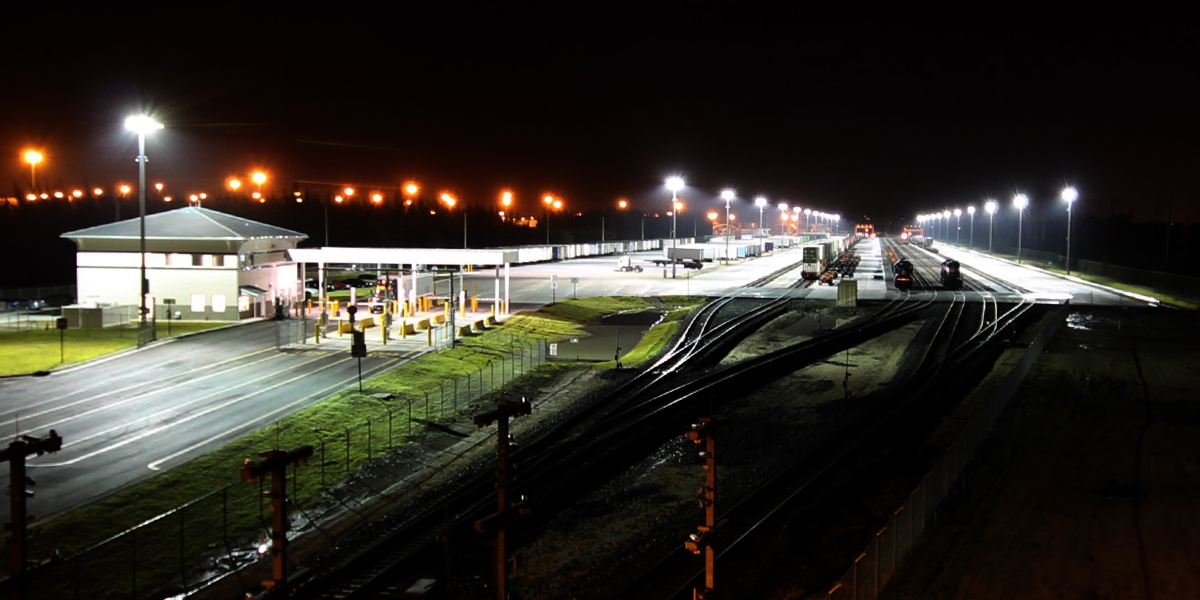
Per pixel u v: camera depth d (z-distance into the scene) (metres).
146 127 45.22
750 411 36.25
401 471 27.36
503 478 14.88
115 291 53.84
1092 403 35.44
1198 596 17.44
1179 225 122.44
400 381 38.19
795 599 18.38
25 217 114.81
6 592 12.11
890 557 18.23
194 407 32.66
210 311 53.56
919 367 44.94
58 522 21.48
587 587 19.36
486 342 49.50
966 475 25.52
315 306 63.72
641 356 48.34
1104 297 76.06
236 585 19.02
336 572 19.41
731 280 92.81
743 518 23.28
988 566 18.84
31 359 40.09
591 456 29.05
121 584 18.92
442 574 19.91
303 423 30.86
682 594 18.14
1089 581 18.12
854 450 29.59
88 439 28.42
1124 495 23.56
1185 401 35.81
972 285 89.31
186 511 22.94
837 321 62.38
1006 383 34.38
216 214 57.75
